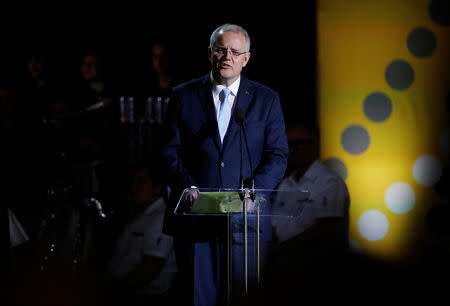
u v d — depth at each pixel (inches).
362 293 414.3
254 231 401.7
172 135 412.5
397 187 682.8
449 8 656.4
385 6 666.8
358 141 677.3
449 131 672.4
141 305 504.7
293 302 403.2
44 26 700.7
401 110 677.9
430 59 669.9
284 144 415.5
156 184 524.1
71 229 583.2
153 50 684.7
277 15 669.3
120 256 516.7
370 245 684.7
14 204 603.2
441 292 412.2
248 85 414.0
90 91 673.0
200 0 683.4
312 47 669.3
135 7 694.5
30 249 577.0
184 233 402.6
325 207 482.9
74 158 626.8
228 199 355.6
